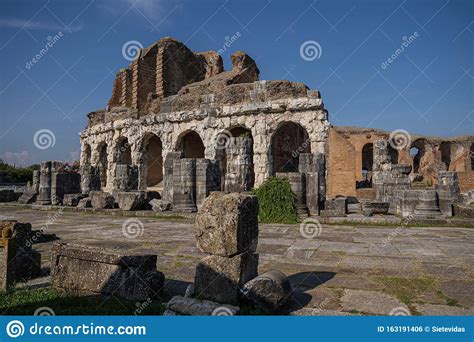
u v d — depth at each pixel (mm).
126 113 37438
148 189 35281
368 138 45812
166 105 34625
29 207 22312
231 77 34500
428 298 5766
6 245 6102
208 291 5270
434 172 45031
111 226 14219
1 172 49469
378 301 5625
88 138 43125
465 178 38812
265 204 15359
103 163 41594
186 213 16797
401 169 20500
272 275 5309
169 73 40562
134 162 35375
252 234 5508
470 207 15320
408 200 15570
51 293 5816
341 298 5750
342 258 8461
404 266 7707
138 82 39125
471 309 5332
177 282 6477
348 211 17766
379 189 21406
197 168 18031
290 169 36031
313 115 28094
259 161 29281
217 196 5527
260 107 29250
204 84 35312
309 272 7242
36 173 25812
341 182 30344
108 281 5613
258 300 5066
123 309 5145
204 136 31406
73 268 5941
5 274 6062
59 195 22891
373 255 8773
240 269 5207
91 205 20375
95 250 5879
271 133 29188
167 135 33281
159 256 8648
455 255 8758
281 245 10039
